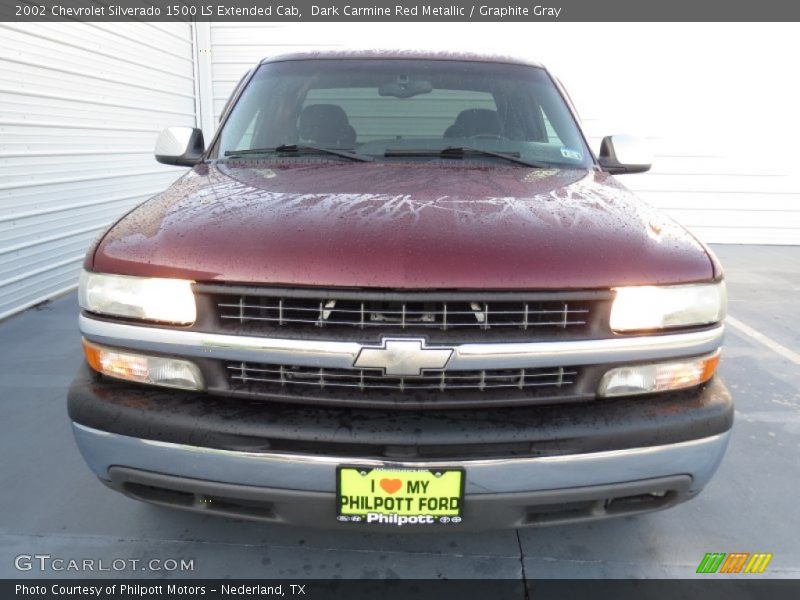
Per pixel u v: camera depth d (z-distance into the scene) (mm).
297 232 1553
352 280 1456
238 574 1913
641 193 7641
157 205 1844
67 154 4855
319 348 1473
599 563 1984
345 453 1498
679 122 7375
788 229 7621
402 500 1520
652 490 1626
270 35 7301
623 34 7156
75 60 4871
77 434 1652
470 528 1581
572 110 2762
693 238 1760
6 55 4070
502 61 2889
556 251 1533
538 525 1635
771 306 5012
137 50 5883
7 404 3014
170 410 1546
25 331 4066
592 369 1558
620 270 1530
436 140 2529
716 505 2311
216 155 2545
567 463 1516
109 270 1578
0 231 4168
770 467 2578
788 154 7379
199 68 7305
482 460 1488
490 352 1479
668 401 1617
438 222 1602
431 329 1491
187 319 1526
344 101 2641
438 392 1529
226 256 1513
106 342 1611
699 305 1590
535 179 2146
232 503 1653
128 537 2074
